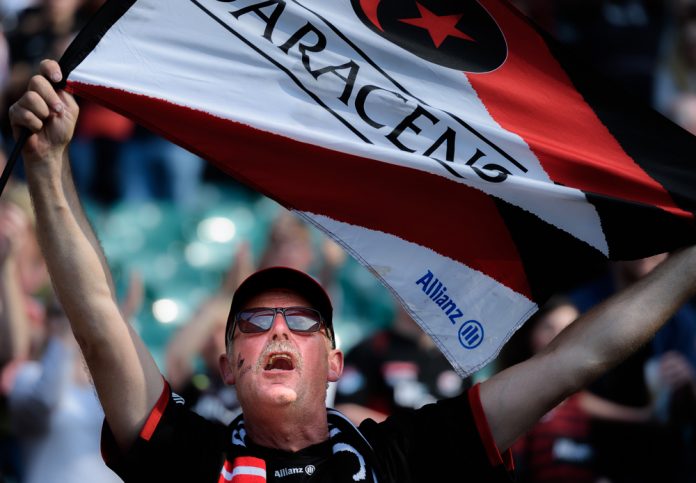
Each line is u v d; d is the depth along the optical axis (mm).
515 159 8961
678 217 8836
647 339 8562
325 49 8883
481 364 8680
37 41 20594
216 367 13594
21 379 12484
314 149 8641
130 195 21922
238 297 8516
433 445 8328
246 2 8758
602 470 13594
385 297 20984
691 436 13734
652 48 23688
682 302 8672
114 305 8016
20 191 14914
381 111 8875
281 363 8344
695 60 22438
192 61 8547
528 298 8820
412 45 9102
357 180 8711
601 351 8492
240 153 8578
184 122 8477
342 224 8703
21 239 13203
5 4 22750
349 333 19641
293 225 15664
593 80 9281
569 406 12969
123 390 8031
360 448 8203
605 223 8883
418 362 13031
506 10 9336
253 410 8188
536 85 9227
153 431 7988
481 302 8781
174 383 13484
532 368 8500
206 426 8258
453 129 8938
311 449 8227
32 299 14273
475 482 8281
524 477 12758
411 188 8781
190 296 21172
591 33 23797
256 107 8609
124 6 8438
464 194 8820
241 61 8648
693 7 22500
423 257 8766
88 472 12406
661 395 13727
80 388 12742
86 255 7941
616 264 14164
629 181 8961
